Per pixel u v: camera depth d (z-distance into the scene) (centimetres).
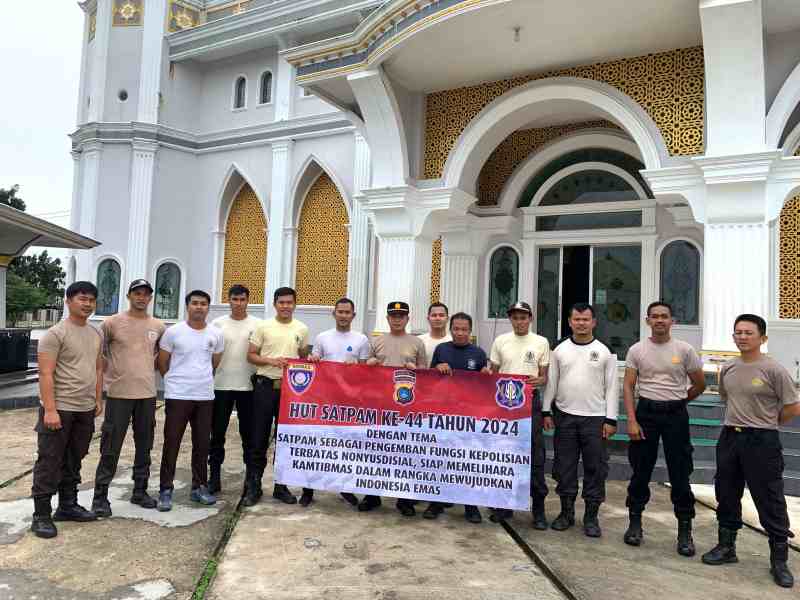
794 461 583
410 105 871
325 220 1389
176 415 463
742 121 645
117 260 1504
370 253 1269
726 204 657
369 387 477
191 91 1584
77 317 419
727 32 620
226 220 1548
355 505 494
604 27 683
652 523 468
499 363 487
